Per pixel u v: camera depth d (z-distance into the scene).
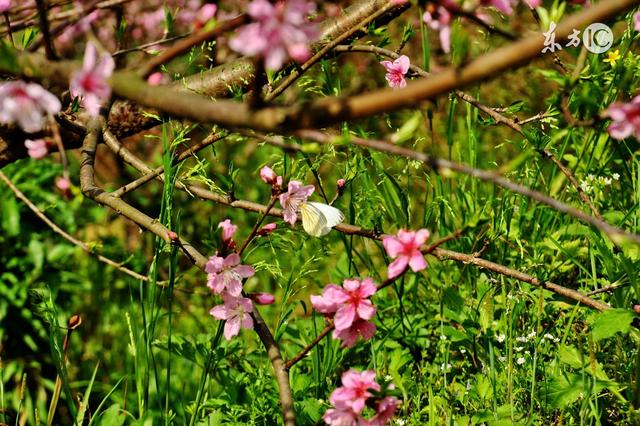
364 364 3.98
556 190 4.60
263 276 5.55
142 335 3.70
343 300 2.53
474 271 4.23
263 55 1.78
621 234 2.15
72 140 3.91
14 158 3.89
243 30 1.79
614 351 3.59
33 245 5.32
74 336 5.38
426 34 3.62
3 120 2.14
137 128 3.90
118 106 3.84
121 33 3.58
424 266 2.38
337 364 3.82
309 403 3.46
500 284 3.98
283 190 2.96
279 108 1.76
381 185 4.54
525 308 3.81
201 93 3.77
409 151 2.04
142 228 3.31
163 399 4.78
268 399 3.64
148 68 1.92
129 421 4.36
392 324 4.12
